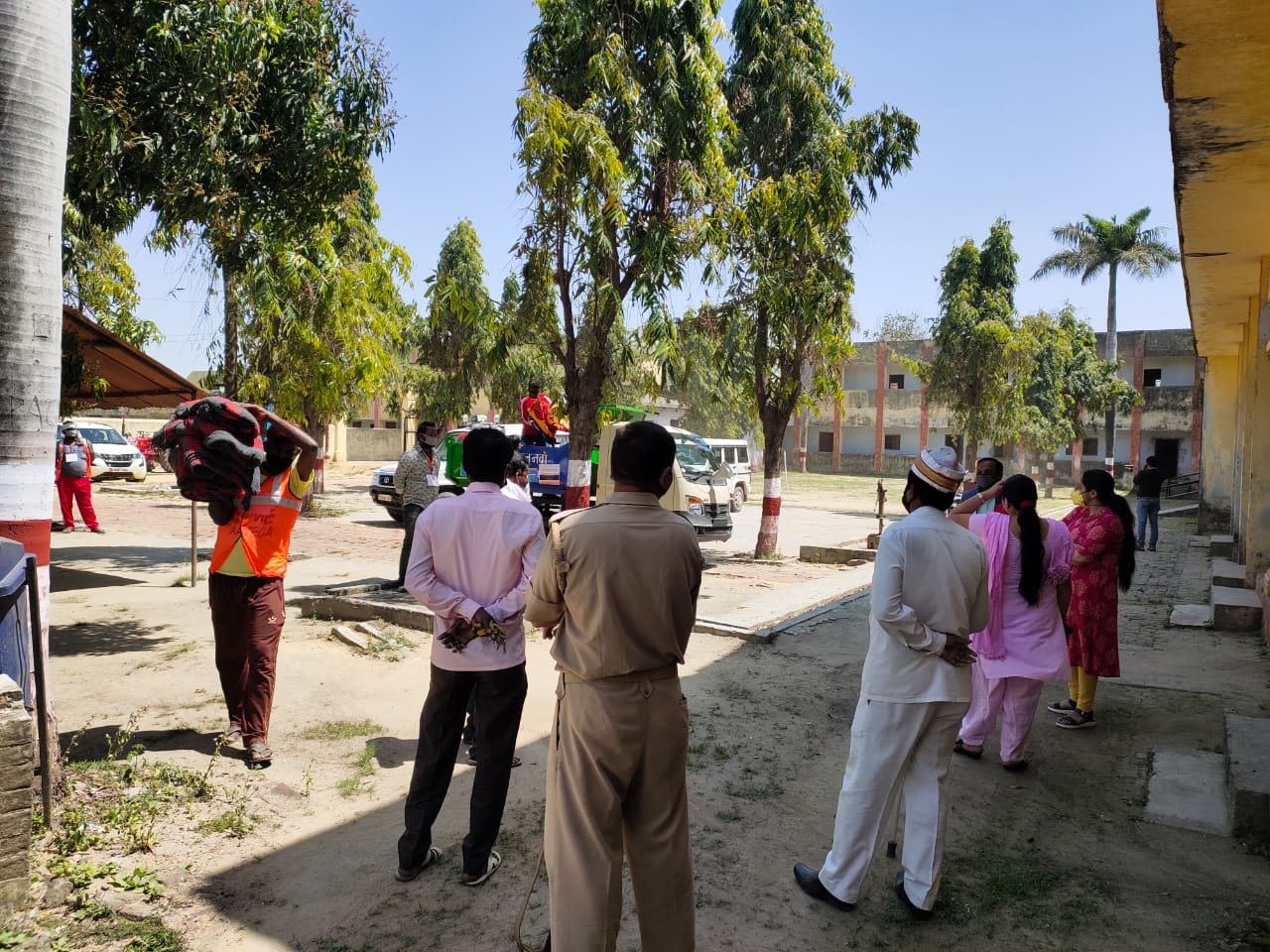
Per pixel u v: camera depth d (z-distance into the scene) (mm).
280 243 8539
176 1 6316
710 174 9703
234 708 5023
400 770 4816
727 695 6312
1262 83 4441
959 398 25375
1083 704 5707
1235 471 14227
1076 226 37281
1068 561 4844
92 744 4949
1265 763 4445
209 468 4496
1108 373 36625
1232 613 8758
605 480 5879
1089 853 4012
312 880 3617
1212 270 9188
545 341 9898
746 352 13258
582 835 2709
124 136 6438
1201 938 3316
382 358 14797
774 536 13828
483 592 3680
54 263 3943
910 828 3486
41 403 3883
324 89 7219
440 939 3205
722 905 3496
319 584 10469
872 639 3568
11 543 3408
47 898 3289
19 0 3746
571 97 9188
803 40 12586
